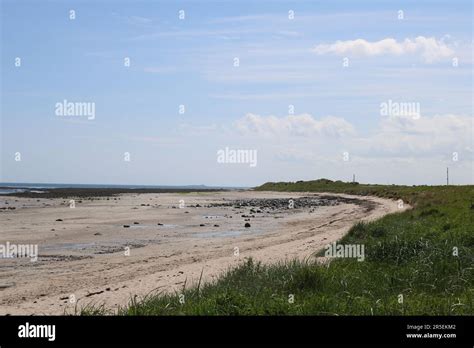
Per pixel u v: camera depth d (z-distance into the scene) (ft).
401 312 32.27
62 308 40.75
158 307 34.55
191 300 36.42
